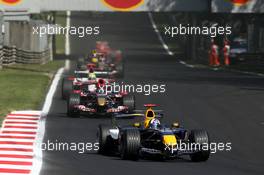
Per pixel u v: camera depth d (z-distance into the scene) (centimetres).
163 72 18700
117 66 16025
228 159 6662
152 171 5809
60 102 11094
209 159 6600
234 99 11750
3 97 11394
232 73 18175
